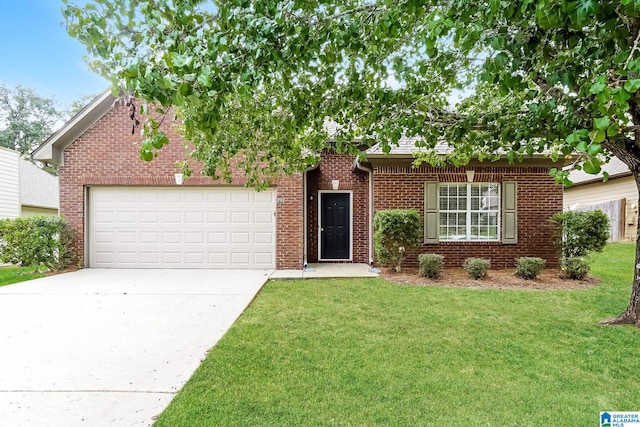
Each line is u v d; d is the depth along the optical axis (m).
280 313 4.96
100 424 2.37
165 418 2.43
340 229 9.97
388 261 7.94
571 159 8.09
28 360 3.39
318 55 2.57
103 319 4.69
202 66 1.77
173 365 3.27
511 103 3.78
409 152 8.18
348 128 3.97
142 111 1.92
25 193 15.20
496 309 5.12
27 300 5.72
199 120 2.26
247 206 9.01
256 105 3.57
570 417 2.47
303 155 5.12
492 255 8.54
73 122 8.68
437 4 2.17
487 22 2.16
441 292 6.21
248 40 2.07
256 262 8.98
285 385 2.90
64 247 8.62
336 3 2.57
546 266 8.52
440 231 8.67
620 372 3.16
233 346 3.71
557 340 3.90
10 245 8.25
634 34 1.81
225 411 2.52
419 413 2.51
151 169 8.87
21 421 2.40
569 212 7.60
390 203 8.63
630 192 13.95
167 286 6.76
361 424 2.38
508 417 2.47
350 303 5.51
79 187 8.86
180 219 9.01
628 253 10.80
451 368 3.22
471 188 8.70
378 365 3.28
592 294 5.97
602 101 1.60
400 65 2.94
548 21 1.65
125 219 9.01
